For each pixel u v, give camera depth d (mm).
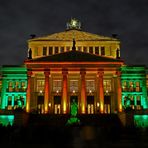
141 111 78438
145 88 90812
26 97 81750
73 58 83500
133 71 92125
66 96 81375
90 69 82938
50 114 75125
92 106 88562
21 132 36844
